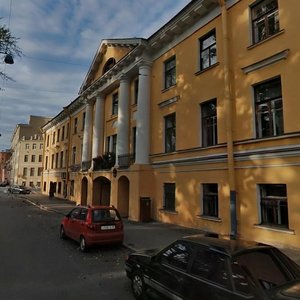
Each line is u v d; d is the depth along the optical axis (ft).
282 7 34.24
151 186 56.24
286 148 31.94
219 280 13.33
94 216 33.50
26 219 60.85
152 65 60.44
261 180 34.55
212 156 42.09
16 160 277.23
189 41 49.67
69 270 25.25
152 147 57.77
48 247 34.37
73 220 36.37
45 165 154.10
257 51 36.86
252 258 13.66
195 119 46.57
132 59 63.82
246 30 38.60
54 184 131.64
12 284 21.52
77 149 106.73
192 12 46.96
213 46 45.16
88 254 31.40
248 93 37.40
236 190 37.50
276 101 34.63
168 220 51.08
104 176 70.90
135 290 19.34
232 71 40.06
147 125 58.59
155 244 35.14
